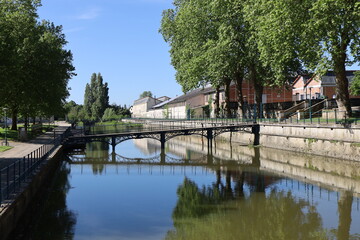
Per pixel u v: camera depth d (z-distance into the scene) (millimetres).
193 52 46656
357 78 47844
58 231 13578
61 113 52125
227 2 39031
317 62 26734
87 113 129375
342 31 25047
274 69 32656
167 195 19172
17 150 28125
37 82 38938
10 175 16297
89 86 132750
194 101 84688
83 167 29562
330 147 29500
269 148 38500
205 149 42812
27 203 14570
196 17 44938
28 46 37094
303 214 15344
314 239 12477
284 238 12594
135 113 164500
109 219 15023
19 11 37594
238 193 19281
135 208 16688
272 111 48562
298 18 26562
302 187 20391
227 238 12641
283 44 27656
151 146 48906
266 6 29391
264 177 23656
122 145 50969
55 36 44219
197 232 13281
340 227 13648
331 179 22203
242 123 43969
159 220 14828
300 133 33656
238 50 39625
